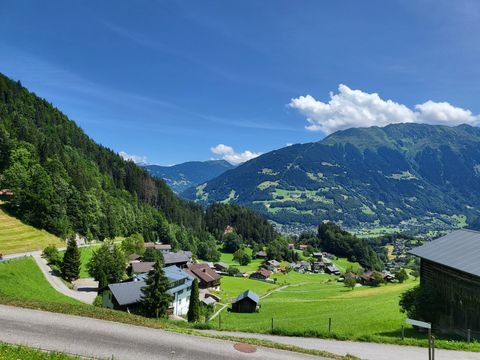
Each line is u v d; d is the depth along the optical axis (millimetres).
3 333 18484
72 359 15648
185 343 20469
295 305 77500
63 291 76188
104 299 69250
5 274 70625
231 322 58625
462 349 26234
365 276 137125
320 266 195250
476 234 39406
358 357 22766
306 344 26594
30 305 23266
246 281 138500
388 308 53781
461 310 33969
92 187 167500
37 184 125188
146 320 24062
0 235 106312
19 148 148250
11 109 197750
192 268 119125
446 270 36219
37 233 116500
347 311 57750
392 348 26250
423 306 36594
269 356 20188
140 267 110250
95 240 141125
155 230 186625
